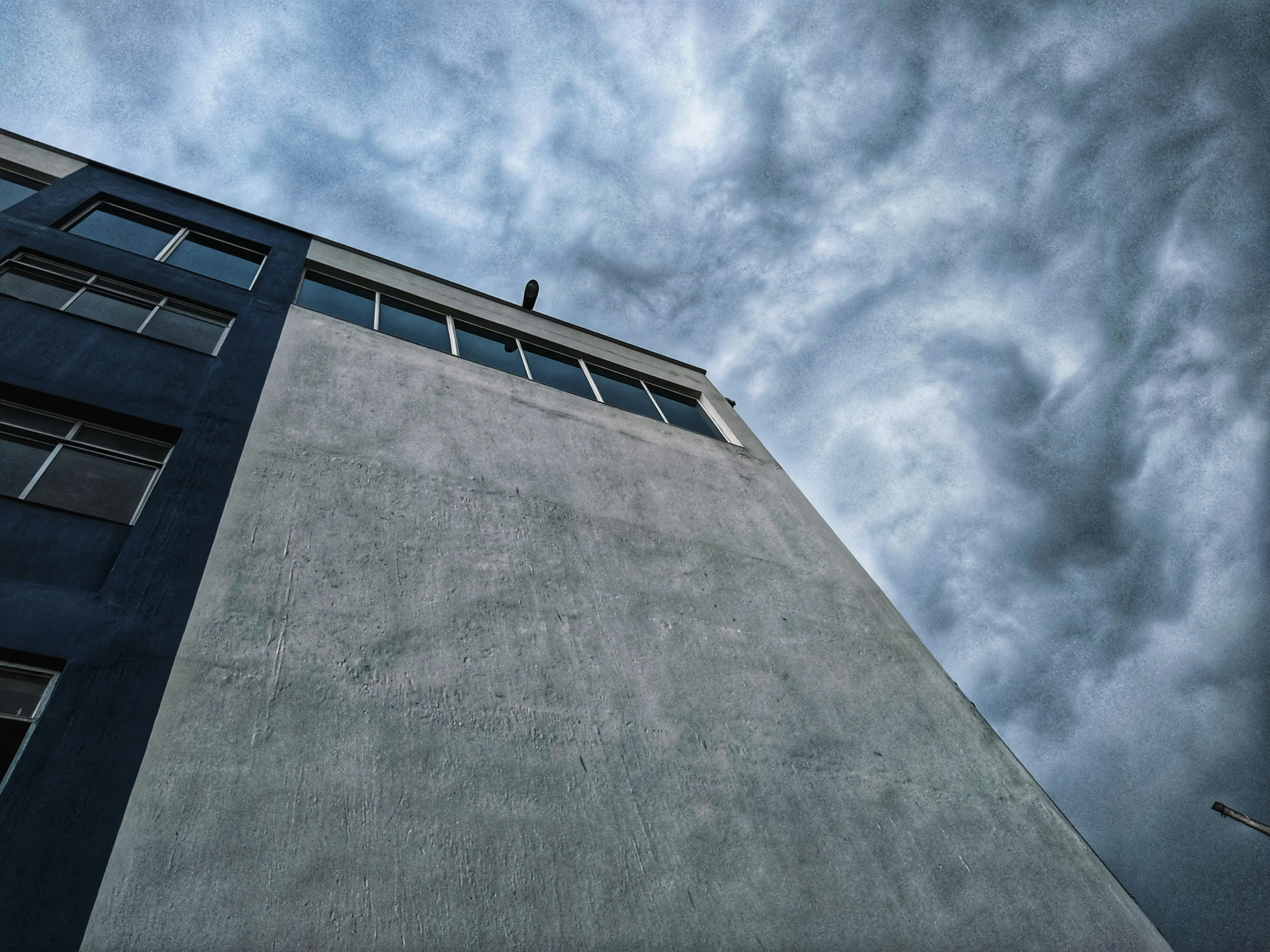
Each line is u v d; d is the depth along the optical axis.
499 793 7.33
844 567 14.04
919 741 10.70
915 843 9.12
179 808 5.98
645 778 8.27
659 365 19.97
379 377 12.70
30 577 7.02
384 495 10.13
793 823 8.63
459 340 16.45
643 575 11.27
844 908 7.96
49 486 8.21
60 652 6.54
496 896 6.48
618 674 9.38
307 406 11.10
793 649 11.31
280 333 12.64
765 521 14.38
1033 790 10.71
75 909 5.14
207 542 8.23
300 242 16.52
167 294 12.27
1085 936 8.86
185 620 7.36
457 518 10.44
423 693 7.89
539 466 12.54
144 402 9.62
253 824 6.11
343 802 6.59
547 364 17.45
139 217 14.55
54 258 11.64
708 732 9.23
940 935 8.16
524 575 10.11
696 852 7.77
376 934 5.81
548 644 9.27
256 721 6.85
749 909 7.50
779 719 9.95
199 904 5.48
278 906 5.68
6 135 14.88
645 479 13.78
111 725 6.25
